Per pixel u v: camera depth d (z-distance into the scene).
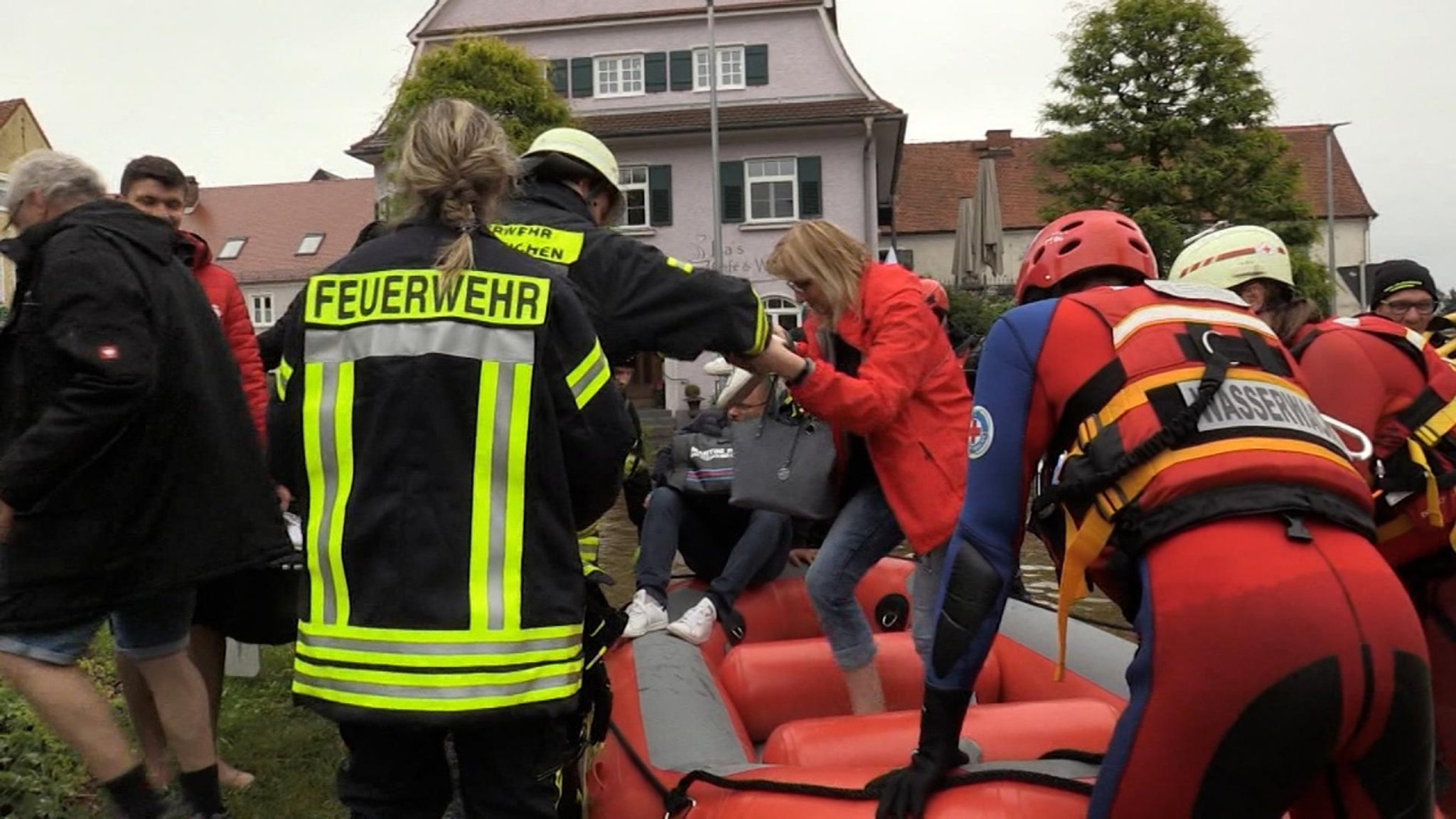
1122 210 25.55
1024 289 2.53
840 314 3.33
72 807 3.51
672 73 29.05
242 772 4.01
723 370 4.76
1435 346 4.47
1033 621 4.27
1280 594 1.83
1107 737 3.05
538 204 2.77
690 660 3.79
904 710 3.79
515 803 2.34
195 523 3.00
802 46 28.64
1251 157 24.92
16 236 3.08
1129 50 25.42
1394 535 3.23
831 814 2.34
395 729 2.16
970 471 2.22
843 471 3.63
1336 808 1.99
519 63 22.36
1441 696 3.27
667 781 2.97
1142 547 1.95
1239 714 1.84
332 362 2.28
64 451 2.76
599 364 2.33
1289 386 2.08
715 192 22.94
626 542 10.19
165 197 4.25
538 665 2.21
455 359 2.22
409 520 2.19
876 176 31.70
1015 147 50.38
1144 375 2.04
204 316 3.10
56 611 2.88
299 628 2.29
